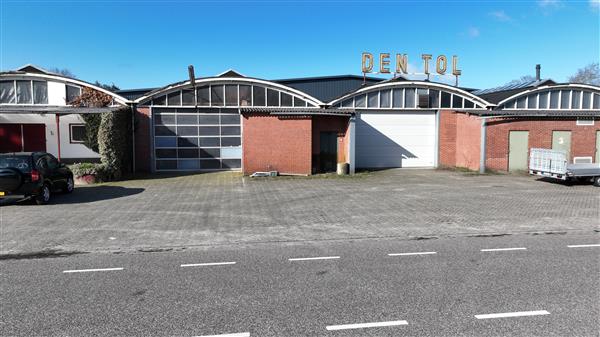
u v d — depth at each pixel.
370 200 12.61
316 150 21.39
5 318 4.61
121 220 9.91
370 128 24.27
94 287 5.52
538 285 5.48
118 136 19.38
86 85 22.55
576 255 6.86
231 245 7.62
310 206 11.65
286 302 4.98
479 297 5.09
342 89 33.09
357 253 7.04
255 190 15.09
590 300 4.99
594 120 21.75
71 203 12.52
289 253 7.07
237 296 5.18
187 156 23.09
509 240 7.86
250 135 20.08
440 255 6.88
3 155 12.24
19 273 6.10
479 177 19.19
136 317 4.61
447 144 24.23
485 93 34.69
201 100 23.08
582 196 13.34
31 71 22.61
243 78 23.17
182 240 8.00
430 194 13.79
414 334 4.19
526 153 21.42
